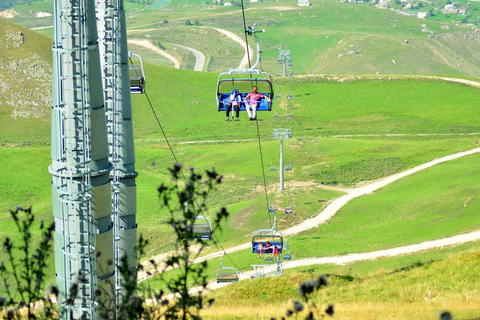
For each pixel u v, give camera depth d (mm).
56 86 57625
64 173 58125
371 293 97875
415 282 99375
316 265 170625
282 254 190875
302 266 172000
